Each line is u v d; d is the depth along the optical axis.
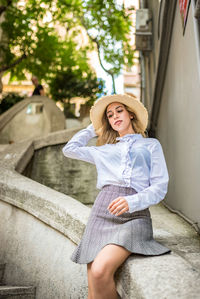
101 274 1.56
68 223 2.41
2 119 9.05
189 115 3.13
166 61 4.53
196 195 2.90
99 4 11.45
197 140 2.82
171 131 4.23
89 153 2.08
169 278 1.44
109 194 1.86
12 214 3.29
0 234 3.34
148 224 1.81
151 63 7.36
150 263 1.60
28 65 12.61
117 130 2.10
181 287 1.36
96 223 1.81
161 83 4.88
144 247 1.69
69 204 2.61
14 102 11.40
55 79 14.53
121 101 2.11
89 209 2.53
